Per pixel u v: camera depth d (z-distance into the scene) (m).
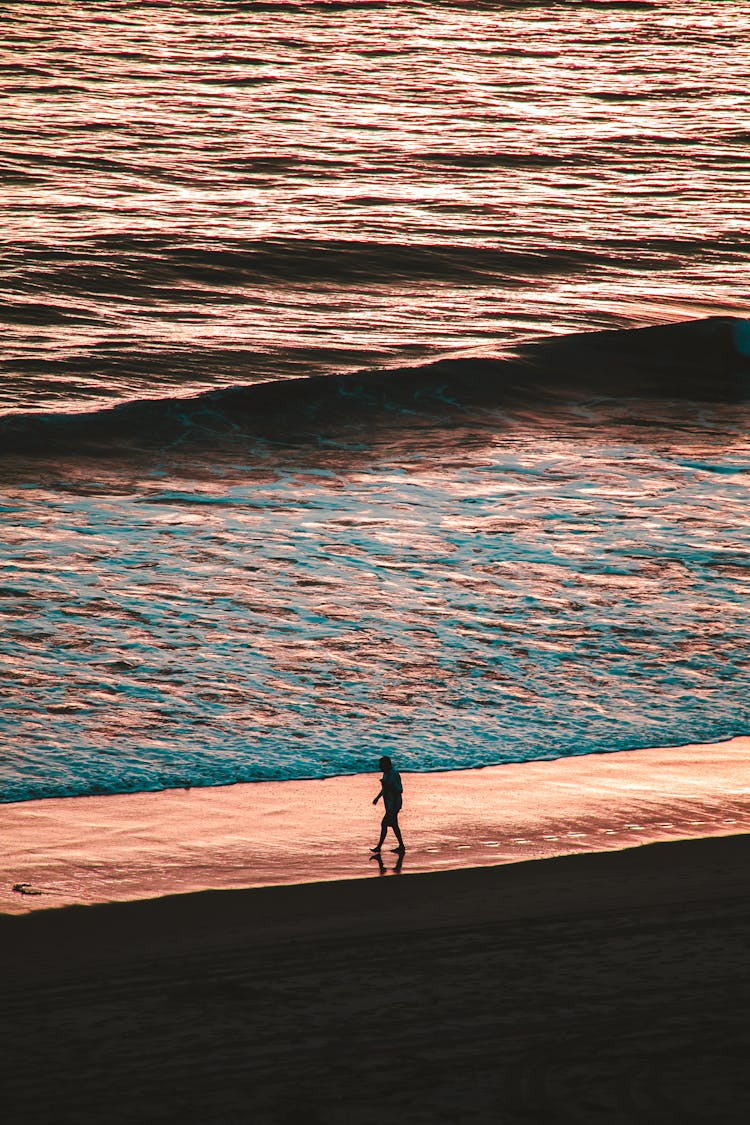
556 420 100.38
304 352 111.06
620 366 111.81
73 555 70.62
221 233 141.50
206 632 62.53
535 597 68.38
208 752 50.81
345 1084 24.80
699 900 36.91
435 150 178.62
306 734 52.97
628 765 50.97
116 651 59.97
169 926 35.31
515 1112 23.48
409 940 33.66
